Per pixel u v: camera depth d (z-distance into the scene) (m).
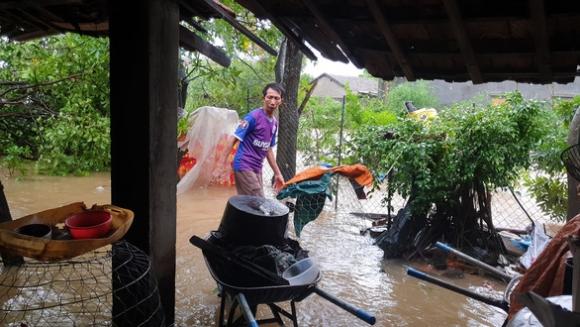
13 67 7.88
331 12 3.36
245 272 3.44
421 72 4.20
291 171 8.96
